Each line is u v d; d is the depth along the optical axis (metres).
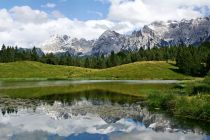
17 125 35.50
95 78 169.75
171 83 114.50
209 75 62.50
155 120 37.94
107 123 36.78
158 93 54.09
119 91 81.50
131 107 49.72
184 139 28.91
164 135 30.48
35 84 114.69
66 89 89.56
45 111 46.06
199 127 33.75
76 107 50.41
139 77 169.25
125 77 170.00
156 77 168.00
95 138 29.88
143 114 42.53
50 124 36.19
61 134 31.33
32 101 58.72
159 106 49.47
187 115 40.28
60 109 48.09
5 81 142.88
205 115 37.78
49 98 64.19
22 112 45.03
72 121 38.06
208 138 29.17
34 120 38.69
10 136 30.20
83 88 93.44
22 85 107.44
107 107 50.09
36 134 31.12
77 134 31.38
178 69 183.75
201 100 41.47
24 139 29.14
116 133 31.69
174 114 42.06
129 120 38.41
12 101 58.31
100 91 82.12
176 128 33.44
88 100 60.47
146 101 54.81
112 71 182.88
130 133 31.55
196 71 173.62
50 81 143.50
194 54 186.62
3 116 41.50
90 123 36.81
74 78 173.50
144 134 31.05
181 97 44.62
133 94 73.12
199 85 56.59
